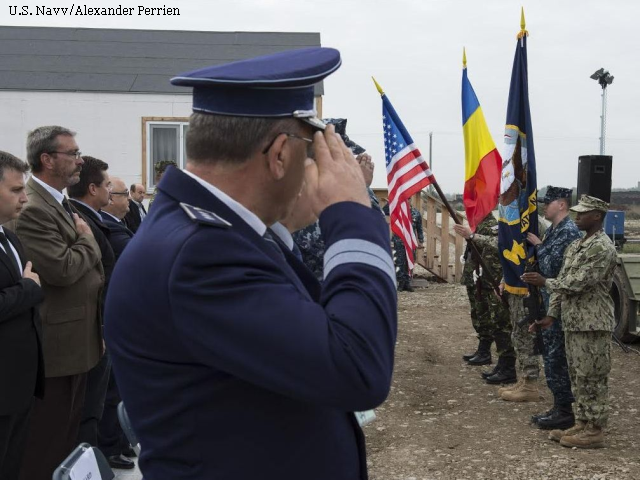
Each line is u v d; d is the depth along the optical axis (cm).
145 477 129
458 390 639
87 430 396
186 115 1071
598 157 1028
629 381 657
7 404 300
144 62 1177
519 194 496
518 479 429
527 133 488
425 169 493
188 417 121
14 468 319
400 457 474
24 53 1176
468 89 541
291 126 129
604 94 1930
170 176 131
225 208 126
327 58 133
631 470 436
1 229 313
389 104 489
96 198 433
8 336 301
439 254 1477
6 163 307
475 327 724
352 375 114
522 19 482
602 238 457
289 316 114
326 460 129
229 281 114
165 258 117
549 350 519
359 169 134
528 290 510
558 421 520
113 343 128
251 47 1293
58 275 348
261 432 122
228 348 113
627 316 781
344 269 122
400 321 948
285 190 132
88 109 1058
